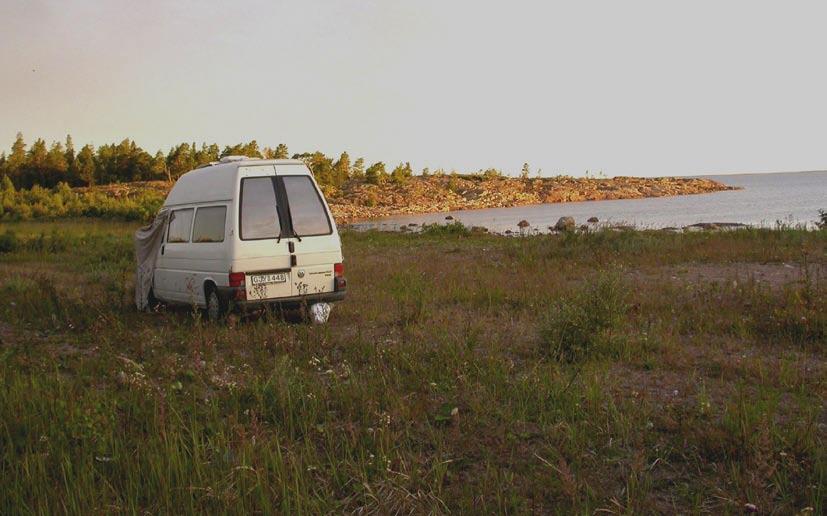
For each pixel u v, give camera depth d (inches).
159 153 4687.5
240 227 368.8
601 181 7214.6
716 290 413.1
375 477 169.5
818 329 298.0
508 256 700.0
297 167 391.2
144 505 161.3
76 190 4269.2
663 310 370.6
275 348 308.7
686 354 278.4
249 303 365.1
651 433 191.2
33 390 230.2
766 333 310.7
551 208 4591.5
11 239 1008.9
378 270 611.5
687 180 7568.9
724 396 226.7
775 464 158.6
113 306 450.9
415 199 5428.2
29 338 343.0
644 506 152.6
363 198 5231.3
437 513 150.1
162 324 396.8
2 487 161.2
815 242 687.7
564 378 238.8
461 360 264.4
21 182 4488.2
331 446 188.1
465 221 2834.6
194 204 409.1
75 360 293.9
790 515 146.9
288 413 213.9
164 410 208.1
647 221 2102.6
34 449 187.8
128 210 2014.0
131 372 261.6
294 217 381.4
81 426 194.7
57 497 157.8
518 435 194.1
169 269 426.3
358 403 223.3
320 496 161.3
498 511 151.4
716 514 149.9
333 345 316.8
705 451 178.4
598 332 289.3
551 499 157.8
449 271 589.9
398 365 269.4
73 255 922.1
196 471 167.9
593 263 609.0
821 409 207.6
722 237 765.9
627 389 235.8
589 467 172.7
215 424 201.8
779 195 4446.4
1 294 503.5
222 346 325.7
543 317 336.5
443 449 187.9
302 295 378.9
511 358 284.8
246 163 379.9
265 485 159.8
